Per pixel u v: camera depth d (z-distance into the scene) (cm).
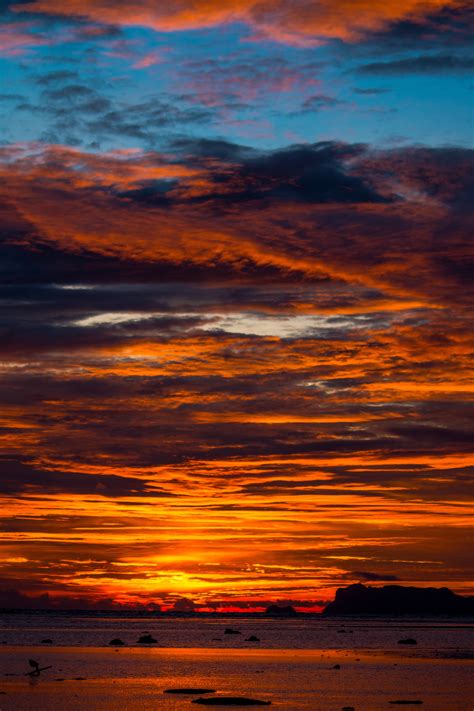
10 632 16850
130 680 7062
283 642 14675
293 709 5272
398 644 13988
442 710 5272
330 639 16175
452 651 11769
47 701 5584
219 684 6825
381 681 7125
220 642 14450
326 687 6612
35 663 7319
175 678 7294
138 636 16488
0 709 5200
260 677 7481
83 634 16575
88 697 5806
